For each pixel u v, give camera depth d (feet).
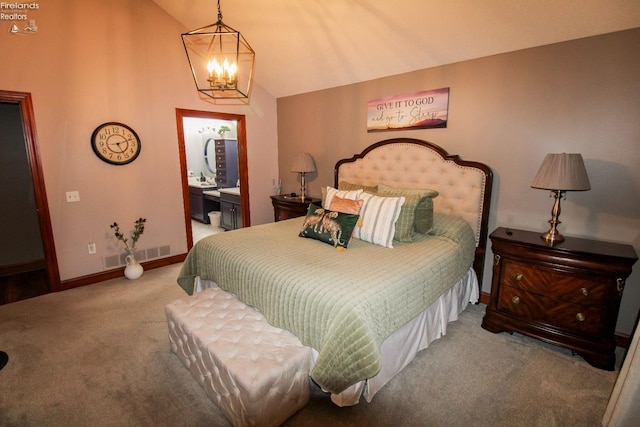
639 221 7.37
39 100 9.80
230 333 5.99
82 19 10.33
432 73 10.28
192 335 6.13
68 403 5.93
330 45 10.90
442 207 10.30
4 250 13.12
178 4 11.40
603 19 7.02
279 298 6.07
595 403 5.96
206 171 23.35
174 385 6.38
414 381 6.48
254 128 15.49
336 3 9.05
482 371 6.80
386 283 5.94
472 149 9.75
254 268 6.75
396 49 10.03
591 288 6.88
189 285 9.04
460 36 8.73
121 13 11.09
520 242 7.61
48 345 7.71
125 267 11.98
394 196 9.21
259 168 16.01
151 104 12.13
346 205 8.67
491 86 9.14
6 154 12.91
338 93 13.15
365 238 8.41
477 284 9.79
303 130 14.94
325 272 6.25
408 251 7.68
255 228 9.95
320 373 5.24
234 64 6.66
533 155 8.68
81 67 10.46
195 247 8.87
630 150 7.33
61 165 10.41
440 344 7.77
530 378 6.61
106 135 11.12
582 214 8.08
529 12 7.40
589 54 7.57
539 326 7.62
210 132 22.49
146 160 12.27
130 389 6.29
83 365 6.98
